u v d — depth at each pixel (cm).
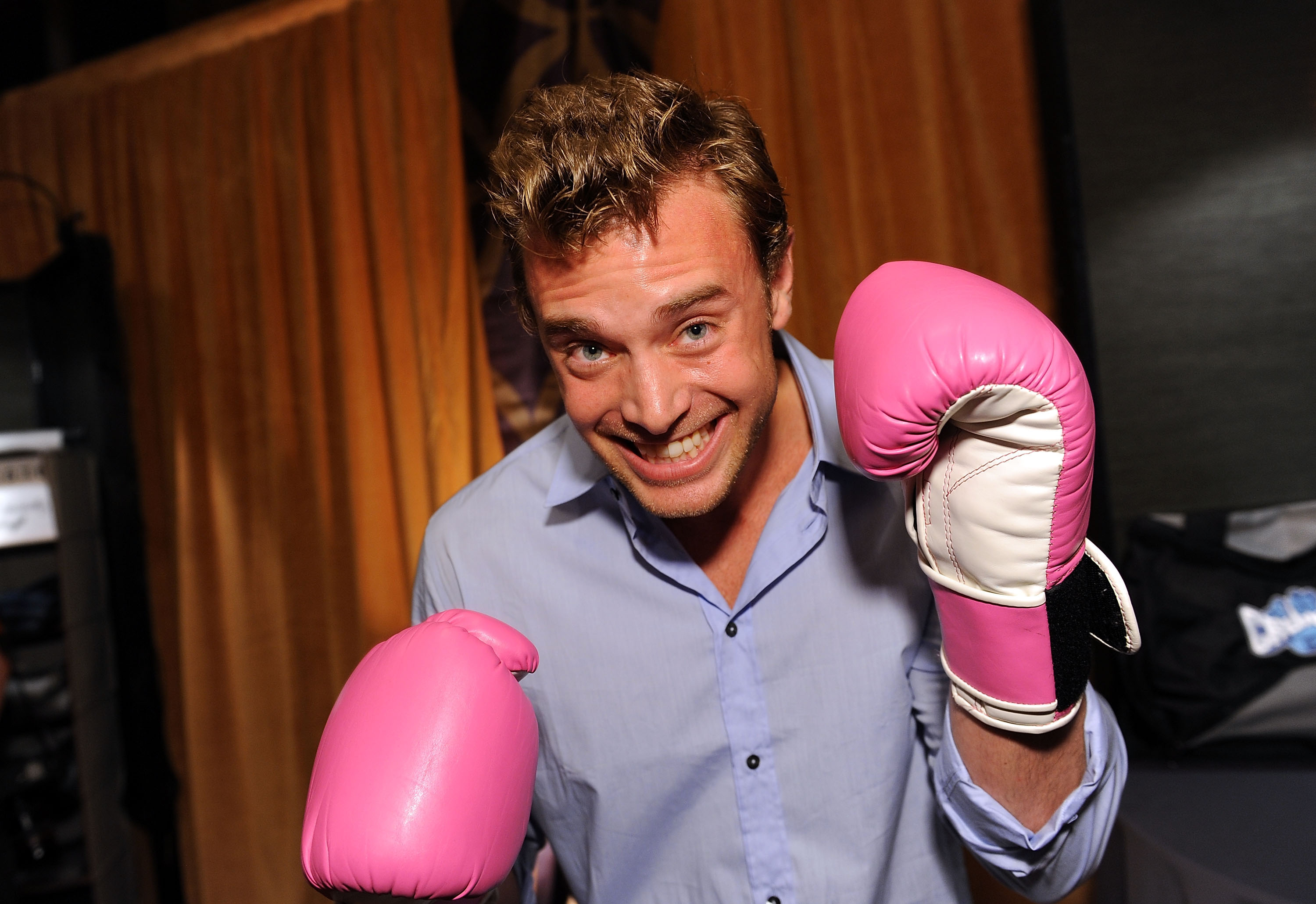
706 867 88
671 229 70
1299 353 157
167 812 244
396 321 225
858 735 88
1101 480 165
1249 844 121
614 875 91
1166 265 161
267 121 239
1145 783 146
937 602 73
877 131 189
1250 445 160
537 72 206
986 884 180
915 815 93
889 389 62
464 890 65
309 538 244
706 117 74
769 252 79
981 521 66
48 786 221
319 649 244
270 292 241
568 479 91
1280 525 157
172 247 251
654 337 71
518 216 73
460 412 217
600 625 89
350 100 229
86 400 241
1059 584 67
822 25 190
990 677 70
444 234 218
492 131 210
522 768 70
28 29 293
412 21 220
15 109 268
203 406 251
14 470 214
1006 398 61
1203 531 159
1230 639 154
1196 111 159
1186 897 118
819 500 86
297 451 243
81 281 238
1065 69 163
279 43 237
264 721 248
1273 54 156
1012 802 75
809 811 87
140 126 254
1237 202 158
